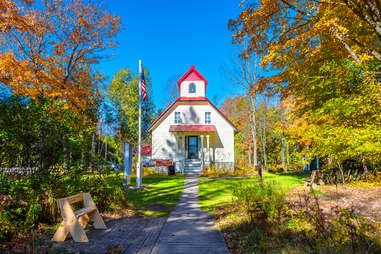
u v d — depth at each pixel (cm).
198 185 1323
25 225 464
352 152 869
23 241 421
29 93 1020
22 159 542
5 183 472
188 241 437
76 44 1394
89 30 1383
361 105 830
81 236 432
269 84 1095
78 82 1388
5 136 502
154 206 778
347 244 350
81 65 1756
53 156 572
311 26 890
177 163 2209
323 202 684
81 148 619
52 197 548
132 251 386
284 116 2198
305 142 1258
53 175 568
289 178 1442
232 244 417
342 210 466
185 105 2408
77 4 1337
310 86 967
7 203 460
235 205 696
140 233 485
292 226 467
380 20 677
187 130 2184
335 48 952
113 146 3678
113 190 726
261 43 950
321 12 809
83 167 631
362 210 584
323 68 934
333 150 929
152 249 397
